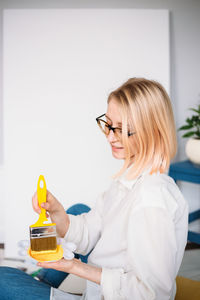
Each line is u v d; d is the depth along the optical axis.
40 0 2.42
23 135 2.39
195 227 2.69
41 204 0.86
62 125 2.38
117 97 0.91
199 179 2.16
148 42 2.33
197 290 1.11
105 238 0.95
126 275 0.86
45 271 1.41
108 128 0.95
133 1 2.45
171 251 0.81
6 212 2.43
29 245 0.84
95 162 2.41
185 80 2.58
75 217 1.14
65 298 0.96
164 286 0.81
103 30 2.32
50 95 2.36
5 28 2.31
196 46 2.55
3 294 0.96
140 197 0.85
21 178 2.41
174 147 0.95
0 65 2.47
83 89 2.35
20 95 2.36
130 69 2.34
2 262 2.34
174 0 2.47
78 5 2.43
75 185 2.43
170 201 0.85
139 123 0.88
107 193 1.13
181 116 2.61
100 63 2.34
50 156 2.40
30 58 2.33
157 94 0.90
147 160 0.90
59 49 2.33
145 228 0.81
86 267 0.86
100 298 0.95
